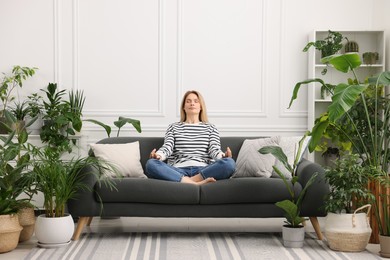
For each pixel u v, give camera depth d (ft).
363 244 11.74
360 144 13.65
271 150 12.56
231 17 18.16
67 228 12.02
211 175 13.71
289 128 18.20
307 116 18.17
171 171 13.64
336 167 12.25
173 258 11.05
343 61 12.29
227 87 18.20
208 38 18.16
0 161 12.09
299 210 12.41
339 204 11.69
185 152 14.93
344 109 11.00
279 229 14.51
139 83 18.16
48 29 18.01
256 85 18.20
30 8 17.97
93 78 18.10
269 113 18.24
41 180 11.92
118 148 14.34
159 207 12.82
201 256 11.23
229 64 18.20
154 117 18.17
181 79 18.17
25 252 11.67
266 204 12.85
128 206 12.77
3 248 11.50
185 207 12.82
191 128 15.20
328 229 11.90
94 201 12.71
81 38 18.06
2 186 11.89
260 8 18.16
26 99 17.98
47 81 18.04
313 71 17.43
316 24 18.13
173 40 18.15
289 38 18.17
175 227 14.71
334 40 17.22
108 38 18.10
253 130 18.20
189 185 12.86
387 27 17.13
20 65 17.99
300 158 14.26
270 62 18.20
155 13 18.10
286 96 18.21
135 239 12.91
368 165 12.91
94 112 18.08
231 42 18.16
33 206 13.15
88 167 12.71
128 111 18.11
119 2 18.08
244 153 14.34
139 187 12.66
